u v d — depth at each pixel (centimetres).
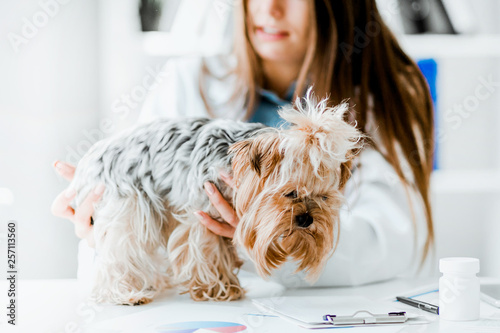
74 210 152
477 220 272
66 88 236
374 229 188
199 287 149
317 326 119
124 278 146
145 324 124
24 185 229
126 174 142
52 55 232
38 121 231
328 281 171
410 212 216
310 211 130
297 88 236
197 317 130
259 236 132
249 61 240
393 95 238
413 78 245
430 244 237
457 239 272
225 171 138
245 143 131
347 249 176
